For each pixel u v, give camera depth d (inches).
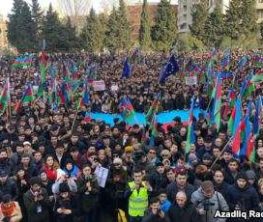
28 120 681.6
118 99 903.7
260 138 537.0
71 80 1071.6
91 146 498.0
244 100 767.7
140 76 1320.1
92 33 3004.4
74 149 490.9
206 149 524.1
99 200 433.1
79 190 416.5
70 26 2938.0
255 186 409.4
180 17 4010.8
